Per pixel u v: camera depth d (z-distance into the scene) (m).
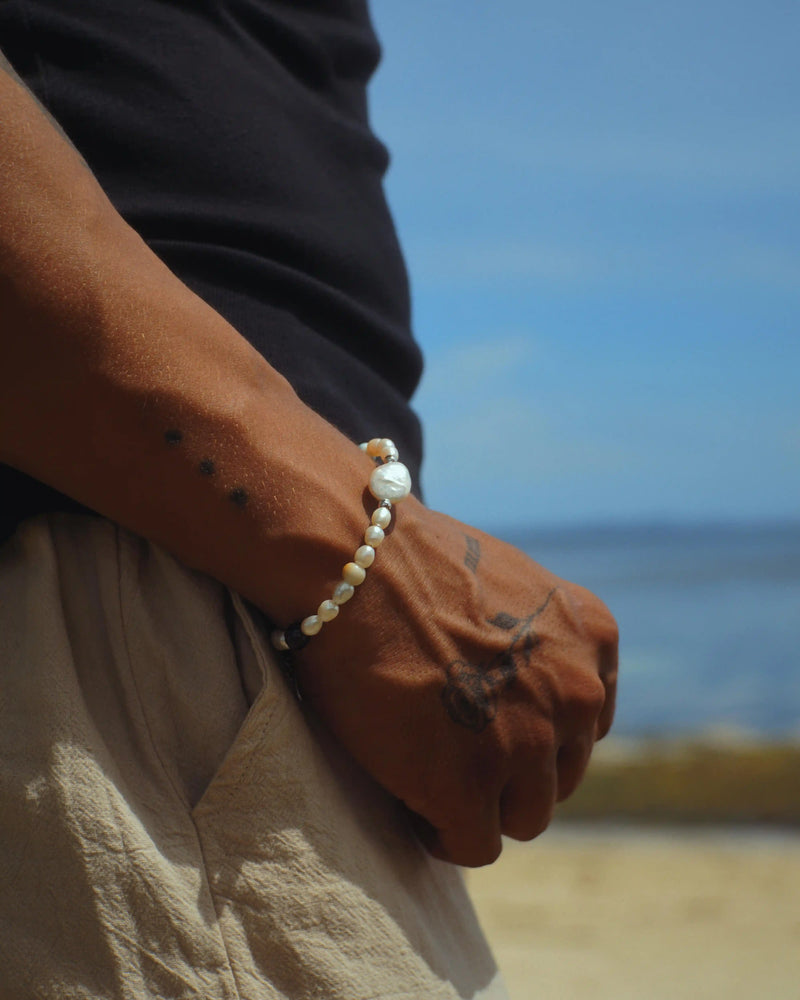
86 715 0.82
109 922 0.79
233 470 0.79
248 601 0.87
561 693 0.91
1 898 0.80
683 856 4.45
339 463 0.85
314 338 0.97
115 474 0.78
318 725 0.91
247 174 0.96
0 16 0.92
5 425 0.75
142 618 0.84
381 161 1.14
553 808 0.95
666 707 16.00
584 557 64.12
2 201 0.72
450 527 0.93
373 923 0.87
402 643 0.84
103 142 0.92
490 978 1.02
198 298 0.83
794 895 3.79
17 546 0.85
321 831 0.86
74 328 0.73
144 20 0.95
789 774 5.23
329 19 1.11
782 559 52.25
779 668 19.42
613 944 3.33
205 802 0.82
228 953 0.81
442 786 0.88
